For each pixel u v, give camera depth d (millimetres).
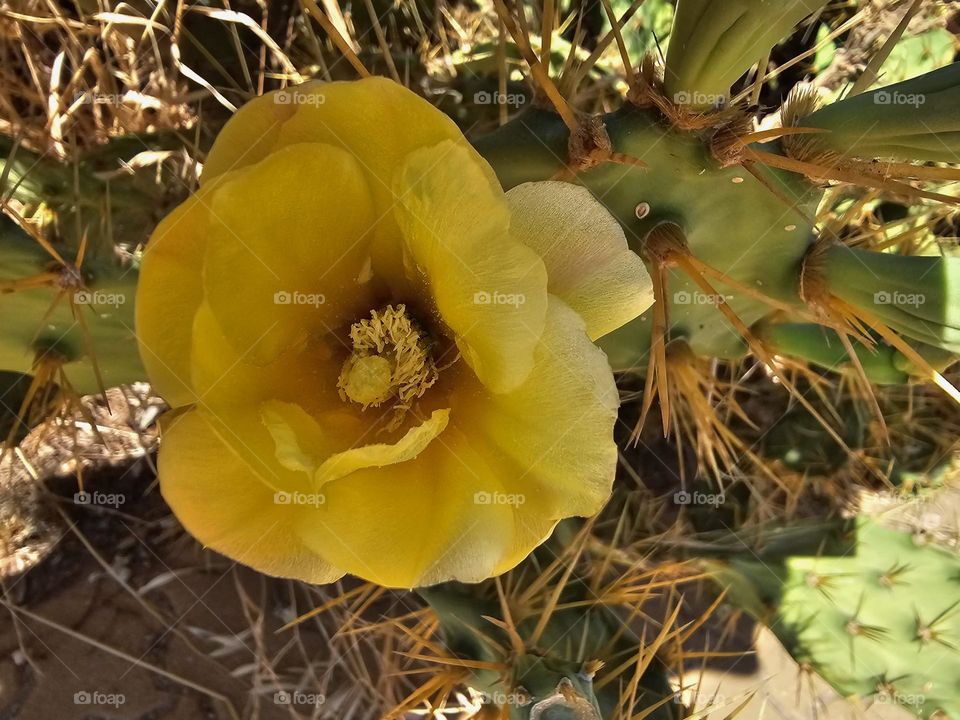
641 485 221
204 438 103
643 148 125
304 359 117
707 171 128
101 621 210
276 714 212
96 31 215
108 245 155
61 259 135
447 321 109
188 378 104
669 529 214
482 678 155
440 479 108
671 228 134
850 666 183
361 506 104
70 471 217
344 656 216
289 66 198
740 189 135
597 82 207
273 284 106
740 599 201
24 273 135
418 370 119
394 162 102
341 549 100
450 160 92
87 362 155
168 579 213
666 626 161
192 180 184
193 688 210
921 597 182
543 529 102
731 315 151
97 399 222
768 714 229
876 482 228
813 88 132
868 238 229
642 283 104
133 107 213
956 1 230
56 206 172
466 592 165
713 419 189
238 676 212
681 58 116
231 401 104
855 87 158
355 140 101
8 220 135
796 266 152
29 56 211
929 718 181
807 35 232
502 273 93
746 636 233
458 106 183
